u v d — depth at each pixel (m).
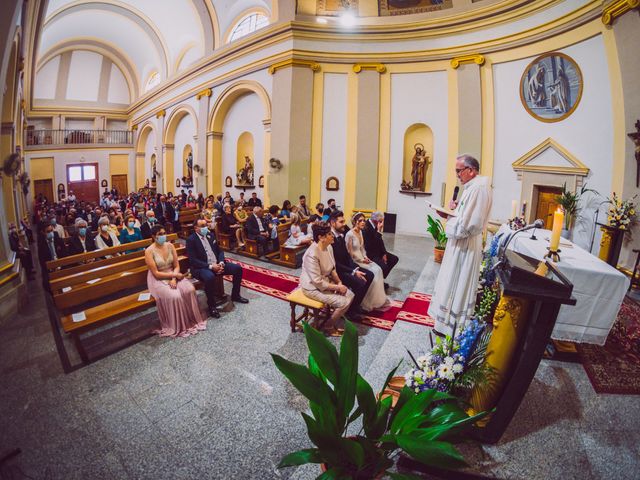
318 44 10.77
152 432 2.81
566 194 7.47
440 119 10.20
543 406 2.62
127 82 24.48
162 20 17.09
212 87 14.30
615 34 6.51
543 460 2.13
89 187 22.72
